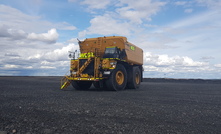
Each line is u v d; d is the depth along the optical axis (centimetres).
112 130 367
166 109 576
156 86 1670
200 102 745
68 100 701
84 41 1305
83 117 457
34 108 545
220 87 1689
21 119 426
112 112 514
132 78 1329
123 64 1298
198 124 423
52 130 359
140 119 451
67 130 361
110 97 814
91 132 353
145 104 654
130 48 1312
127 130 369
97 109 547
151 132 361
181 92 1138
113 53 1190
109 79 1110
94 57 1127
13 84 1480
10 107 550
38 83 1702
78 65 1165
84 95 868
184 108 603
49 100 692
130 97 831
